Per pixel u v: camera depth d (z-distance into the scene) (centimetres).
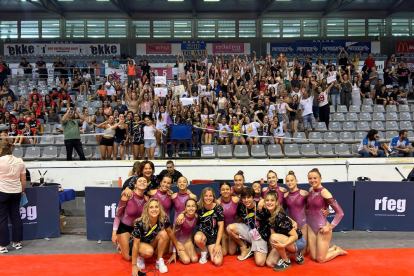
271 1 2077
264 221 577
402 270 537
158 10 2397
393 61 1994
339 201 751
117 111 1256
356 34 2462
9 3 2233
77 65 2025
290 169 980
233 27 2462
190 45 2383
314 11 2433
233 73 1667
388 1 2273
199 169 972
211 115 1358
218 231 586
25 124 1266
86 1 2241
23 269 550
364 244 665
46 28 2409
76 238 721
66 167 968
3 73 1753
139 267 550
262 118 1320
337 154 1215
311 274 528
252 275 527
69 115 1043
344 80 1561
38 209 714
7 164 632
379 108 1541
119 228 595
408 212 750
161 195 618
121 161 972
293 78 1616
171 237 569
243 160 982
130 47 2391
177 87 1372
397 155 1155
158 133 1222
